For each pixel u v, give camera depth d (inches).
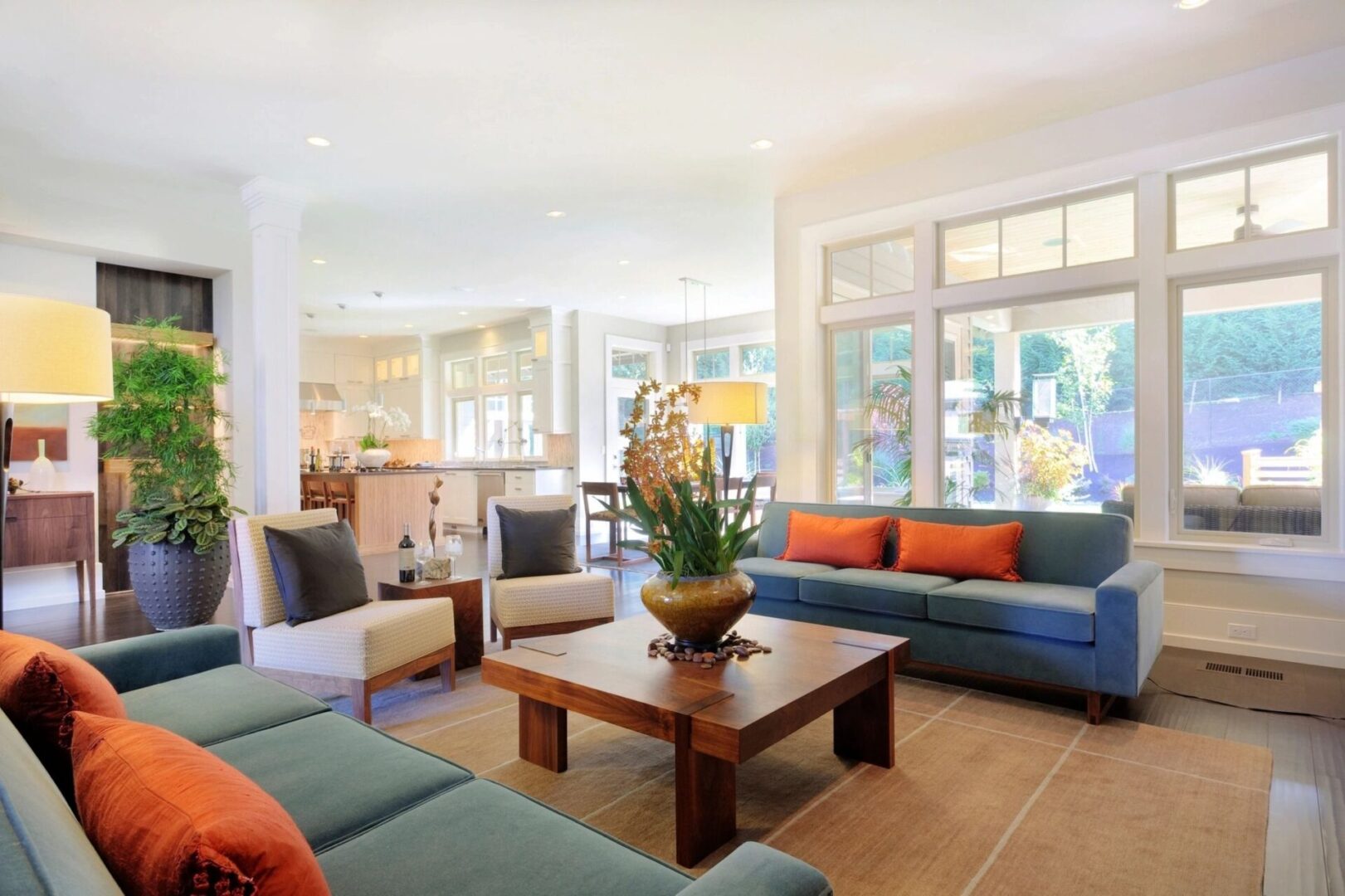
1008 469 181.6
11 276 201.5
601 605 154.2
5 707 49.2
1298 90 140.6
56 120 153.9
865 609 142.0
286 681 119.1
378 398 488.1
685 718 76.1
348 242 247.9
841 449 211.3
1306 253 141.8
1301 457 147.3
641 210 219.1
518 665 94.9
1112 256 165.6
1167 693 127.5
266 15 116.7
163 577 173.8
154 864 29.1
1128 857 76.7
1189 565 154.4
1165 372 157.1
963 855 77.3
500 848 48.8
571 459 374.9
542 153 175.3
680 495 99.7
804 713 81.5
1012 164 173.6
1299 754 101.6
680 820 76.9
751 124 162.9
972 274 185.3
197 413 201.2
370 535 306.3
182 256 223.3
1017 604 122.2
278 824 32.4
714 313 385.1
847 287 207.8
